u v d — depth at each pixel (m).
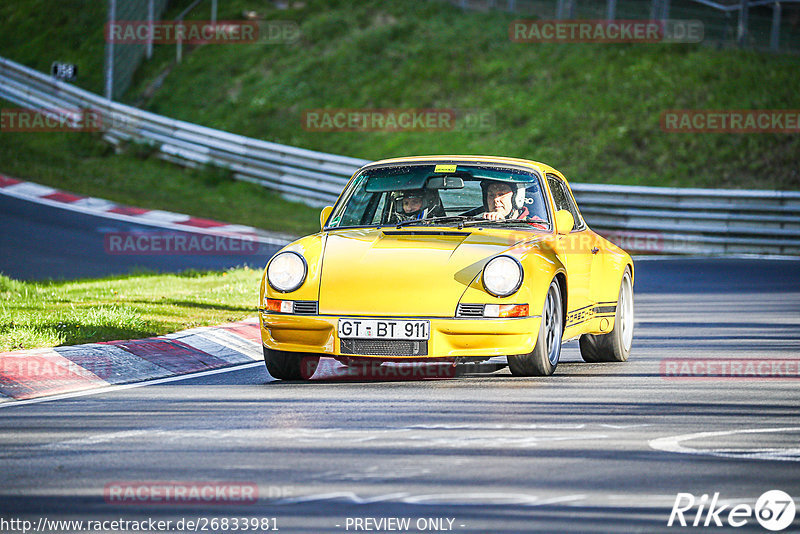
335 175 89.25
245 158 94.00
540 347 25.64
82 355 27.73
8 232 65.94
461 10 121.50
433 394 23.89
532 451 18.05
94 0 131.00
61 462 17.47
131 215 76.06
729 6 107.81
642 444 18.67
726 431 19.92
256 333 33.47
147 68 118.50
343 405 22.56
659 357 31.58
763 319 41.44
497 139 97.06
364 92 108.94
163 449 18.39
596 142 93.88
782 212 76.25
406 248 25.70
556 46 110.06
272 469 16.81
